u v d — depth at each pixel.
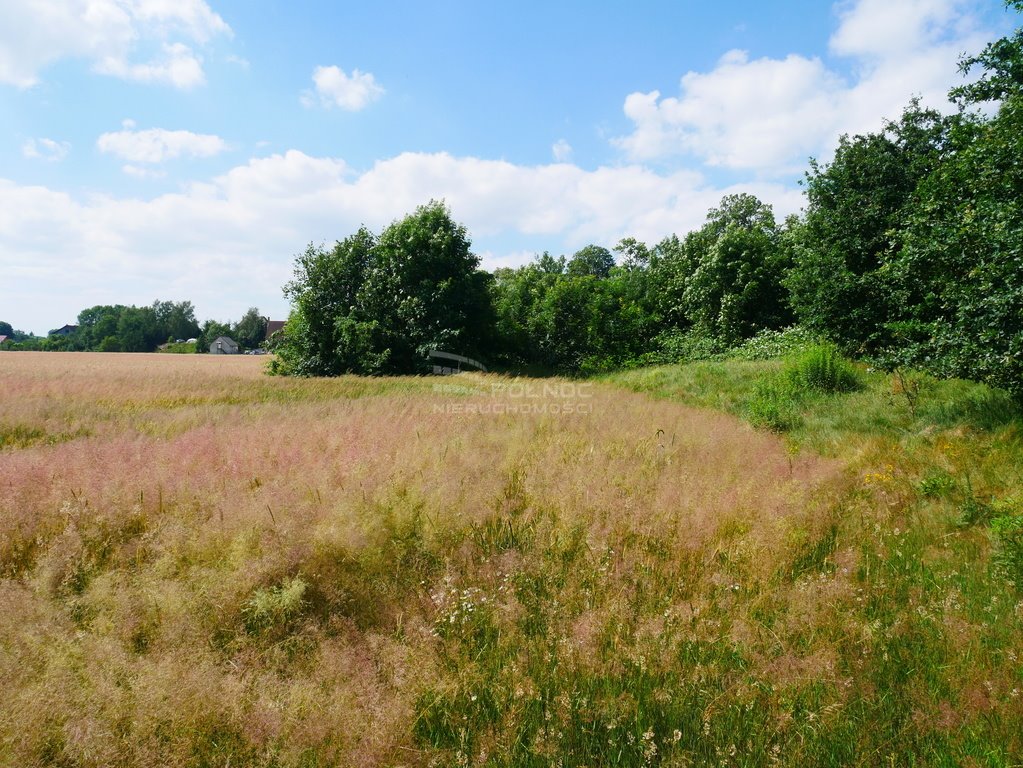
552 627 3.67
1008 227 6.90
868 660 3.32
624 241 40.94
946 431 7.95
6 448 7.71
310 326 27.02
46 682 2.77
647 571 4.42
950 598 3.91
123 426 9.55
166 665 2.92
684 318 33.47
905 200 14.91
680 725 2.88
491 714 2.98
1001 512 5.36
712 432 8.96
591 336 30.92
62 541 4.25
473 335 29.55
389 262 27.70
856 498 6.11
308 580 3.99
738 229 28.47
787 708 2.95
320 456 6.73
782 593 4.04
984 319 7.11
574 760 2.69
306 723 2.72
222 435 7.91
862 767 2.63
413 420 9.56
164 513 5.00
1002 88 8.41
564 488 5.83
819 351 13.07
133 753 2.57
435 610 3.82
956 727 2.84
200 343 103.94
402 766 2.57
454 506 5.16
